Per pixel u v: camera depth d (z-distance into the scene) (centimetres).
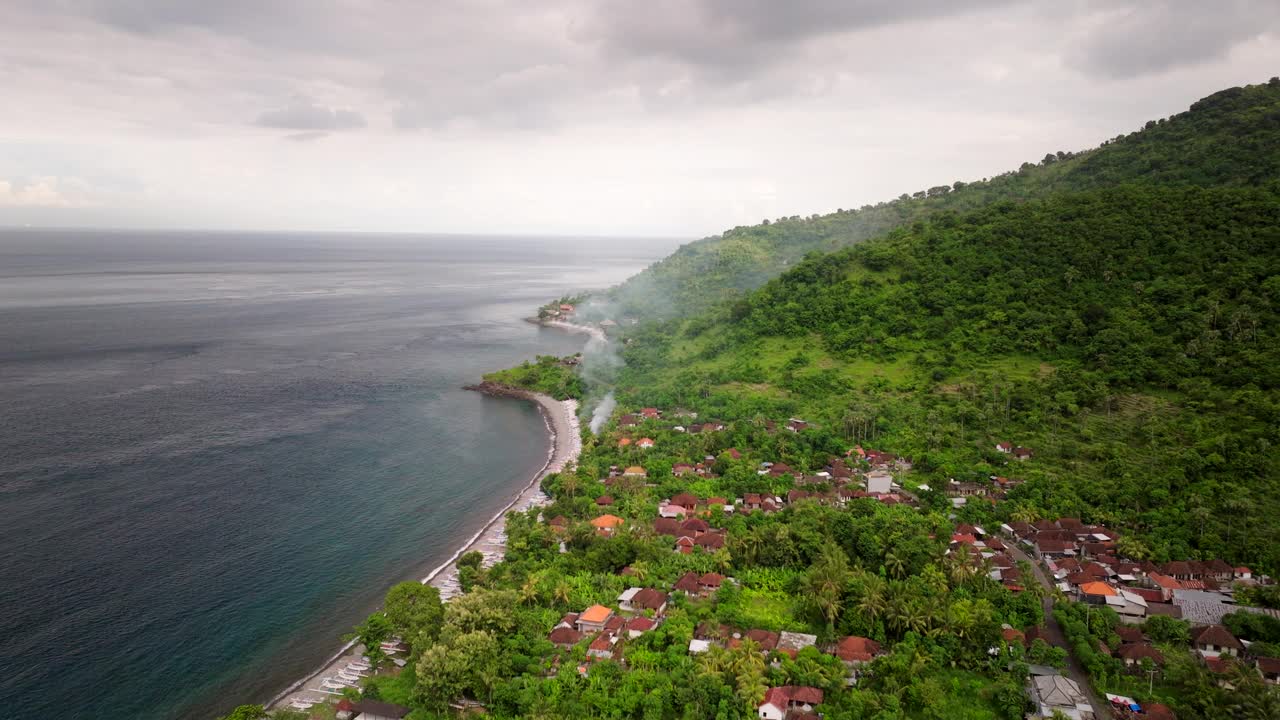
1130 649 9356
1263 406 14275
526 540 12781
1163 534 12362
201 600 11469
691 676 8894
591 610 10438
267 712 8919
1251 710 7944
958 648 9450
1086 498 13762
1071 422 16425
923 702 8606
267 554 13000
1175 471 13538
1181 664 8919
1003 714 8500
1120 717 8294
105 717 8912
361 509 15075
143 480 15925
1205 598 10612
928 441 16450
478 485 16638
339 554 13112
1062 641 9894
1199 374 16388
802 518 12838
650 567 11812
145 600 11369
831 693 8819
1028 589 10900
